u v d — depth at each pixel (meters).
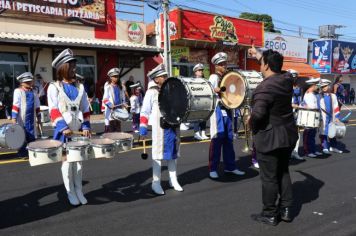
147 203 5.79
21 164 8.30
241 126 14.30
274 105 4.71
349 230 4.79
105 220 5.08
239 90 6.69
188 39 23.72
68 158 4.95
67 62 5.44
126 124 17.34
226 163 7.46
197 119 6.00
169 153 6.20
